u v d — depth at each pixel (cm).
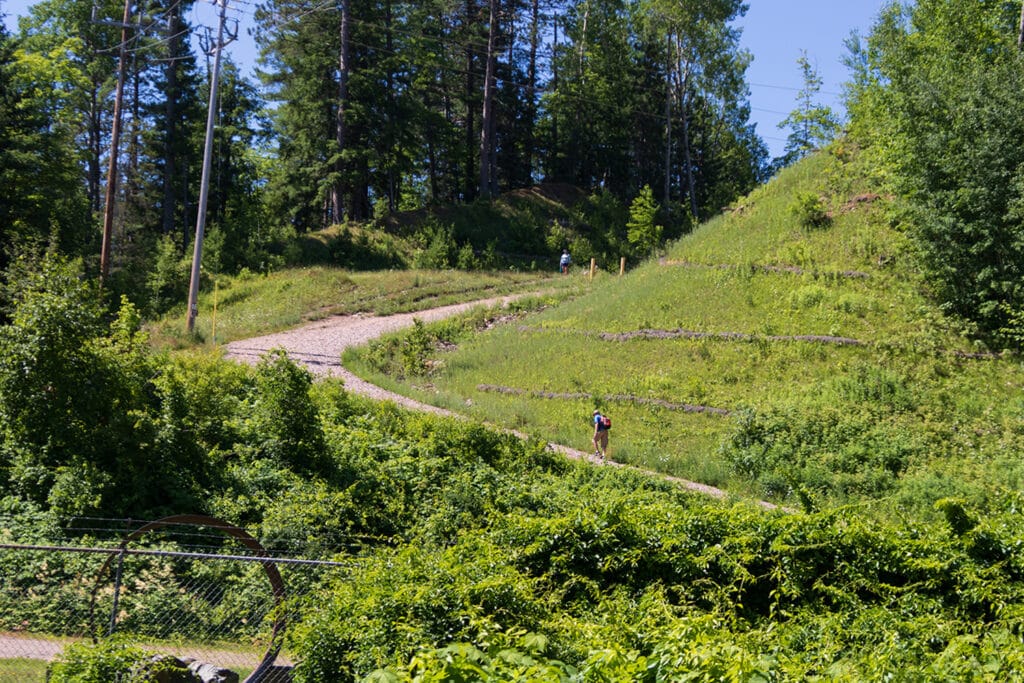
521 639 841
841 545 1257
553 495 1819
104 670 861
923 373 2577
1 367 1631
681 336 2989
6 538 1354
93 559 1309
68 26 5612
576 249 5297
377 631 906
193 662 967
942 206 2844
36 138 3888
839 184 3819
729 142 7231
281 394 1884
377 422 2156
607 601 1152
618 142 6550
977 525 1266
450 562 1066
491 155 6081
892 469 2162
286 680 998
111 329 1997
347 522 1617
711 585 1242
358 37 5366
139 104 5356
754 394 2600
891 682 825
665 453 2330
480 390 2859
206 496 1627
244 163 6075
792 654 989
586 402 2670
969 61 3212
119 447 1641
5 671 1000
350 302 4097
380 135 5378
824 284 3116
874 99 3534
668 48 6375
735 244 3694
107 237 3791
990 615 1165
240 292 4294
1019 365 2597
